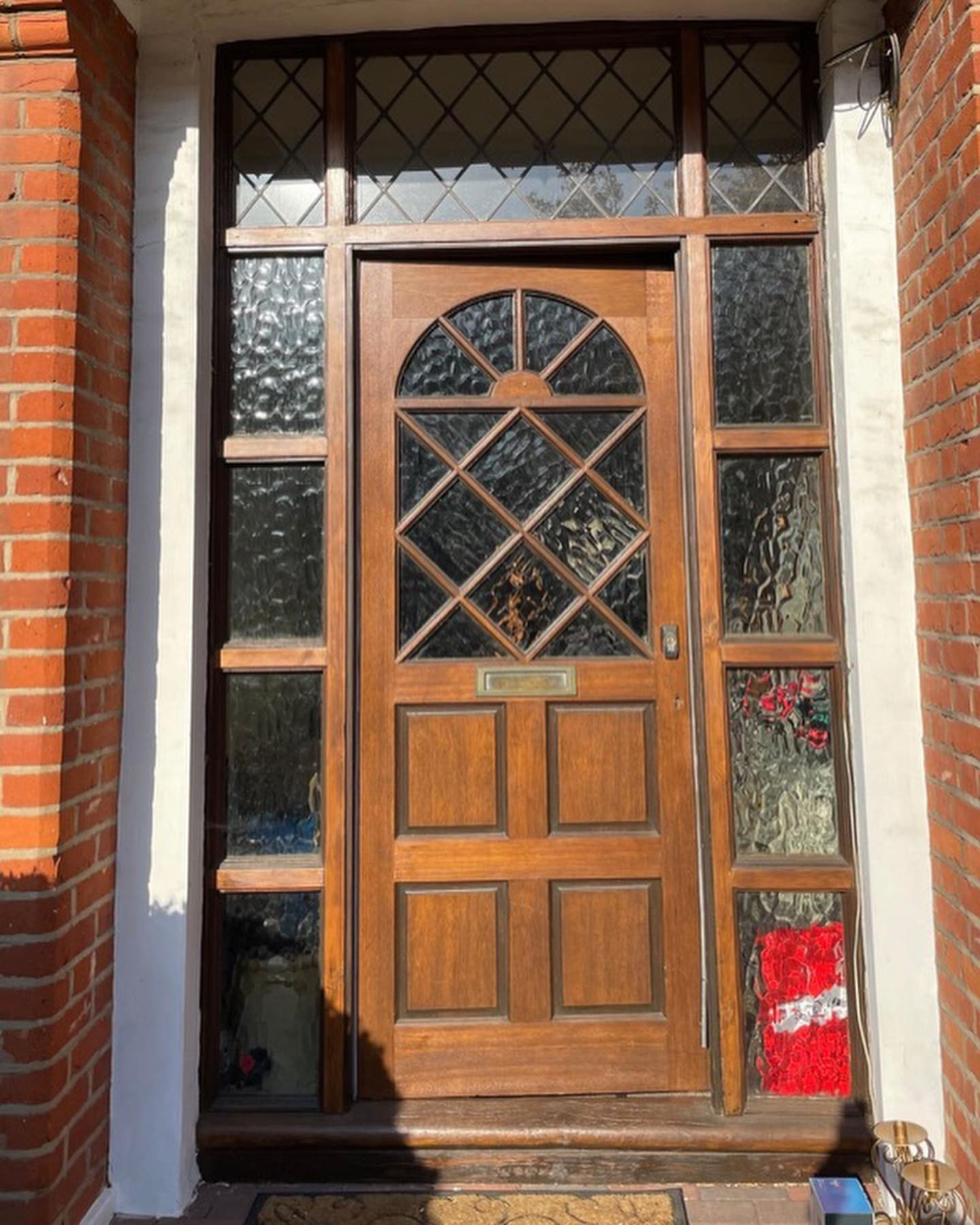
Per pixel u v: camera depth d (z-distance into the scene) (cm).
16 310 204
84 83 211
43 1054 191
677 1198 221
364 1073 242
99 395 217
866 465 233
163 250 238
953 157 200
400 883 247
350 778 244
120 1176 220
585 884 248
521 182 258
